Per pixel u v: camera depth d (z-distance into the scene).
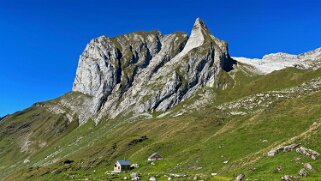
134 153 169.50
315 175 66.12
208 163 112.56
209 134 164.38
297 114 131.12
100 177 128.88
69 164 187.88
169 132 189.12
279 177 68.25
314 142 80.56
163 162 135.88
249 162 85.38
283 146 83.81
